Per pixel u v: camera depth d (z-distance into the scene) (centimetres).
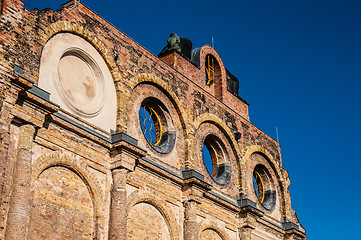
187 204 3100
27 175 2180
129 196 2752
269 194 4106
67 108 2580
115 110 2842
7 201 2094
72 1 2780
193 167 3269
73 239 2414
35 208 2277
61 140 2481
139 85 3077
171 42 3666
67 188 2461
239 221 3572
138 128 2980
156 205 2922
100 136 2662
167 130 3269
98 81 2819
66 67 2677
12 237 2036
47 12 2591
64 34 2673
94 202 2567
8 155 2158
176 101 3294
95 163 2628
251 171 3906
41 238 2267
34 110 2312
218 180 3572
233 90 4112
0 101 2170
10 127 2212
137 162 2820
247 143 3925
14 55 2316
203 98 3575
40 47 2492
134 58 3050
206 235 3275
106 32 2916
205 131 3553
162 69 3253
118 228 2542
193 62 3794
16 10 2405
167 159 3130
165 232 2955
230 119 3806
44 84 2488
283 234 4031
